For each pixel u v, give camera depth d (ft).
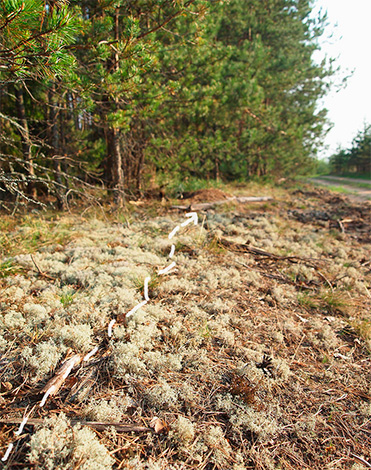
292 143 61.87
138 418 6.53
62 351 7.72
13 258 12.93
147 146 31.94
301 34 65.05
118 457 5.75
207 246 16.90
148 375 7.54
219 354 8.71
